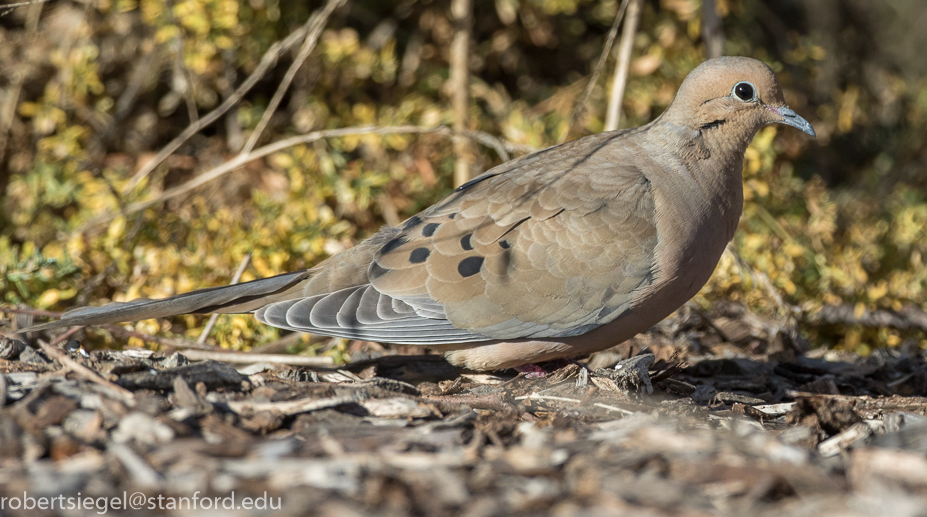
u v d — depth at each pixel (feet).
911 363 34.40
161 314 26.86
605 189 27.66
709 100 29.14
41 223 45.55
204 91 53.36
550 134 51.06
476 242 27.45
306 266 38.14
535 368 30.30
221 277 36.96
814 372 33.09
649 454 19.21
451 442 20.71
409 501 17.39
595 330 27.89
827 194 47.09
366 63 50.85
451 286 27.30
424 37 55.88
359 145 50.72
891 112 67.62
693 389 28.78
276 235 37.93
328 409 22.88
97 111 51.06
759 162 42.52
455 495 17.70
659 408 25.40
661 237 27.35
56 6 53.52
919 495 17.34
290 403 22.71
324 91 52.65
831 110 58.59
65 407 21.09
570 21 57.52
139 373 23.77
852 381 32.17
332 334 26.94
